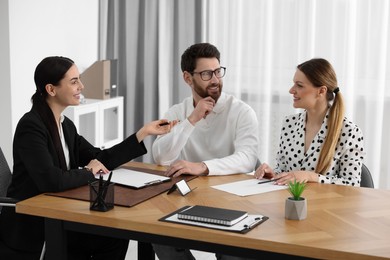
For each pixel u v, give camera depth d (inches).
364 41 189.8
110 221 88.7
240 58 204.7
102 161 117.6
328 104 119.3
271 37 200.2
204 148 130.0
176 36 209.8
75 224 92.7
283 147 125.1
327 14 193.0
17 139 108.7
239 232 82.3
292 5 196.5
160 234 85.7
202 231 82.9
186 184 102.9
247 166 120.0
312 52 195.5
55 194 101.4
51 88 111.4
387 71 189.8
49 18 188.5
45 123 110.3
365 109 192.4
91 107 187.0
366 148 193.5
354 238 80.5
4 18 172.9
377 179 192.9
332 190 104.9
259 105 204.5
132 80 215.8
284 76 200.5
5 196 118.3
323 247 76.9
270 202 97.6
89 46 210.2
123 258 120.0
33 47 182.7
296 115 125.7
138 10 212.1
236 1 201.8
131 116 217.8
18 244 107.9
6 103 176.9
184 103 133.9
